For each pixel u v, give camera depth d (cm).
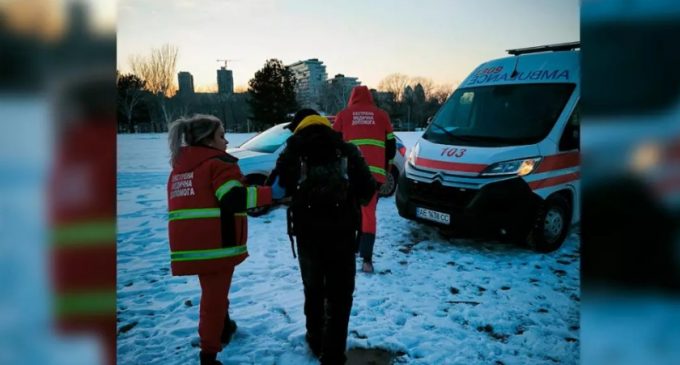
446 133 581
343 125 456
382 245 556
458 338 336
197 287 435
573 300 399
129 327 356
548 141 511
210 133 275
